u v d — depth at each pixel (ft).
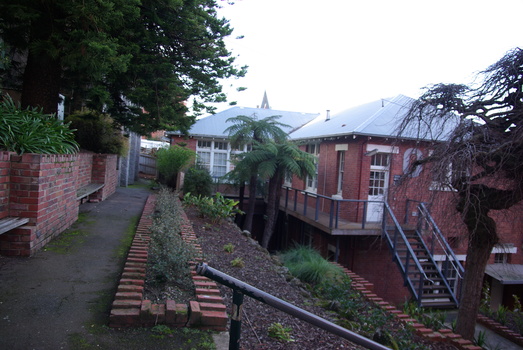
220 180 48.26
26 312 10.67
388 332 15.72
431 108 20.56
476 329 27.55
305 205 41.75
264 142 39.68
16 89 30.40
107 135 37.45
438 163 18.13
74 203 21.79
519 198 18.65
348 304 17.48
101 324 10.40
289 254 28.17
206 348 9.78
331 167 46.21
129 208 29.07
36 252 15.78
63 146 19.48
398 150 36.78
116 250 17.26
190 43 30.04
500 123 18.97
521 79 18.28
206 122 62.69
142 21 26.84
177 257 13.70
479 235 20.08
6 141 15.65
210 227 26.16
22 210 15.46
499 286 43.86
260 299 5.95
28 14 18.52
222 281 5.87
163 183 49.47
